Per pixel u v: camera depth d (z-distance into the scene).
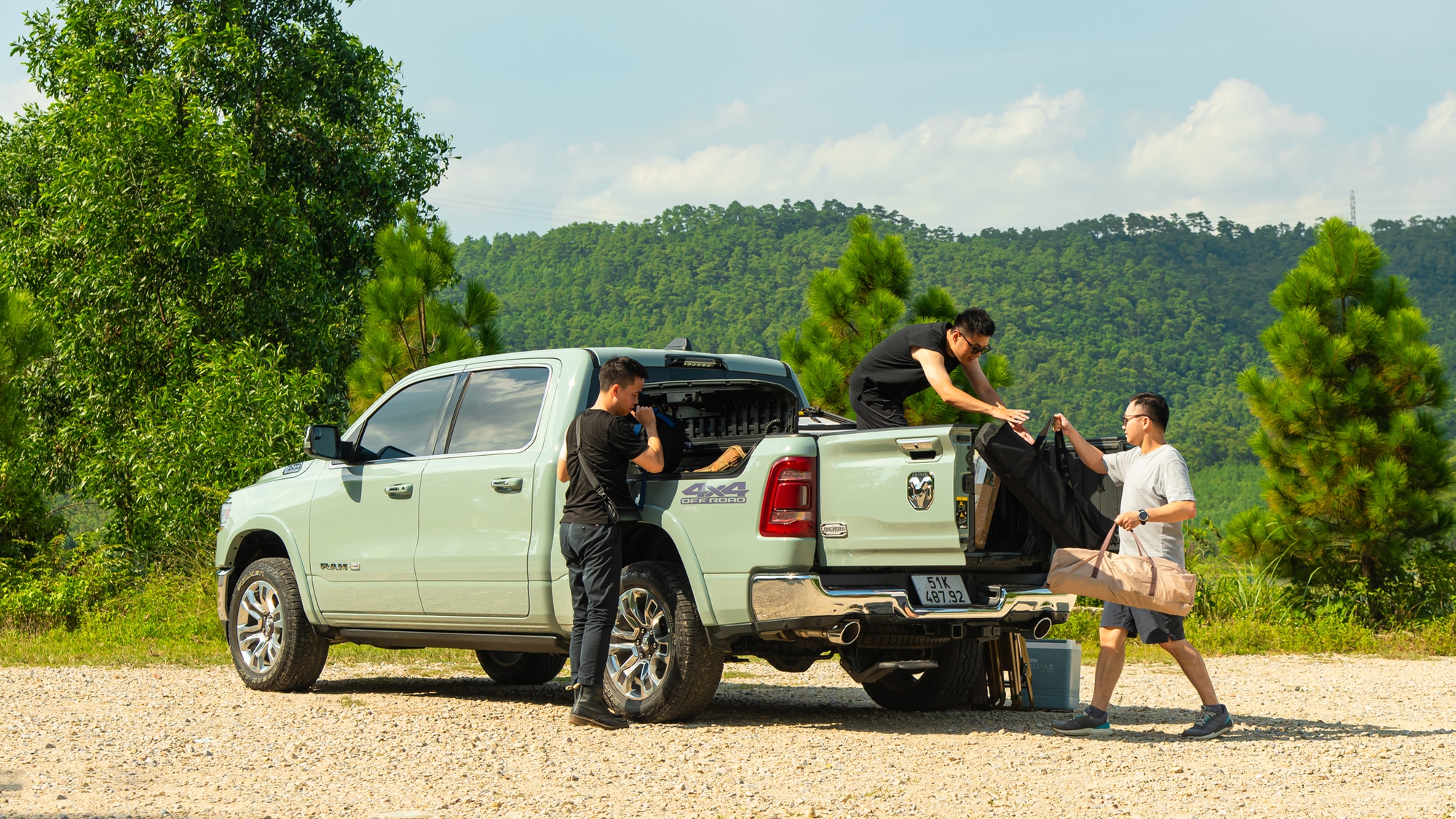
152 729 6.55
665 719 6.78
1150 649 12.15
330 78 26.97
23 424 17.64
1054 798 4.98
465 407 7.75
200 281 23.77
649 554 7.21
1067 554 6.44
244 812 4.64
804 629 6.27
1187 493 6.38
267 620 8.41
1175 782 5.32
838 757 5.84
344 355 26.03
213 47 25.08
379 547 7.85
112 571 15.52
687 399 8.21
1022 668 7.76
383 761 5.68
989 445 6.14
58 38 26.23
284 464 16.30
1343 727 7.14
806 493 6.36
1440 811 4.75
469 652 11.04
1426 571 14.30
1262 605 14.48
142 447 21.16
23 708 7.38
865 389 7.53
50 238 23.91
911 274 15.73
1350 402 14.42
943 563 6.09
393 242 17.52
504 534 7.21
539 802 4.84
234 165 23.23
